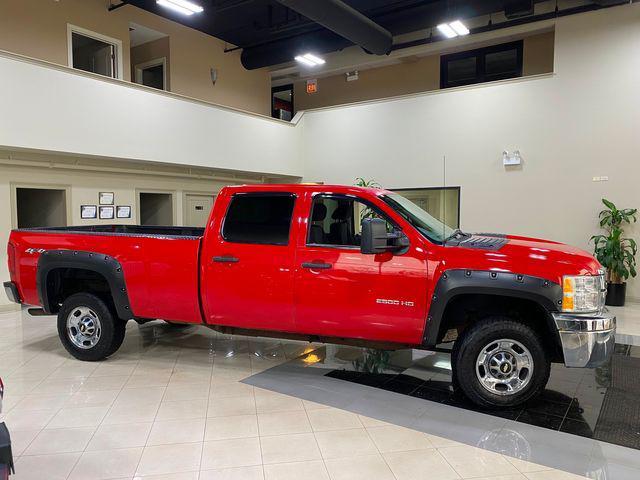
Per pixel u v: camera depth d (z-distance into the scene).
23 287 4.66
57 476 2.58
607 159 8.14
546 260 3.24
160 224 10.27
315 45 11.25
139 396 3.72
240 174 11.22
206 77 11.91
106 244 4.34
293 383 4.04
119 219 8.88
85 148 7.42
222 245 3.98
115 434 3.07
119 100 7.90
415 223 3.70
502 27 9.73
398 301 3.49
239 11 10.41
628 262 7.71
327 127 11.45
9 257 4.77
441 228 3.97
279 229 3.86
